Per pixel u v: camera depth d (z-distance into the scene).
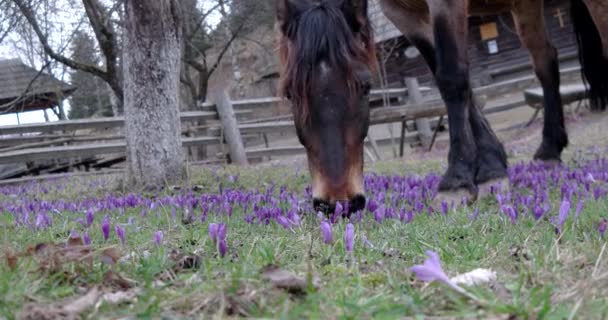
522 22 7.21
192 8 24.25
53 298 2.30
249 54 39.38
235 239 3.80
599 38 7.44
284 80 4.12
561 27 26.22
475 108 5.80
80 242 2.97
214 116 14.81
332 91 3.84
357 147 3.94
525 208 4.20
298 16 4.11
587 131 14.85
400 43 25.83
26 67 26.61
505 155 5.77
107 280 2.53
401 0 6.04
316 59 3.87
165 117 8.11
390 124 15.34
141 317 1.92
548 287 2.00
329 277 2.65
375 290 2.35
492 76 28.12
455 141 5.10
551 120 7.64
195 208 5.66
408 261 3.01
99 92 35.03
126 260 3.01
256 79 37.31
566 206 3.10
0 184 12.95
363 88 3.93
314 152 3.90
